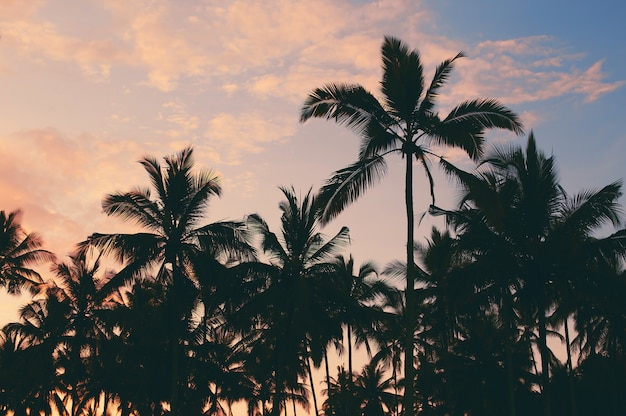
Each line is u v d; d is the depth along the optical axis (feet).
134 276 118.32
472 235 106.93
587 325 163.22
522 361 184.34
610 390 184.85
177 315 123.13
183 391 158.10
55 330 176.04
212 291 133.08
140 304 165.99
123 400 163.02
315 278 128.67
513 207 104.58
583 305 147.84
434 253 149.59
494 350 183.93
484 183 84.69
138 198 119.55
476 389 181.16
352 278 163.02
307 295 118.42
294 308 127.85
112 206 117.50
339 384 218.38
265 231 128.47
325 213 85.30
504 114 83.20
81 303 174.81
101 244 115.65
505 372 181.98
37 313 180.24
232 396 162.09
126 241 115.44
